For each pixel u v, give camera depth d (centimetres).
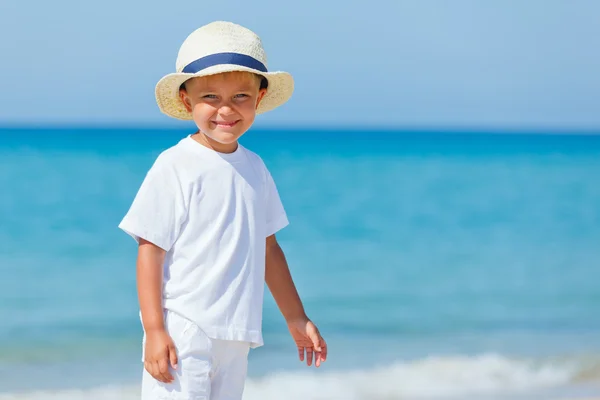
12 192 2289
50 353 904
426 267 1537
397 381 795
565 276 1456
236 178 347
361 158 3891
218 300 334
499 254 1683
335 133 7212
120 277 1336
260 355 879
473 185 2859
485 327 1062
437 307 1198
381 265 1550
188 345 327
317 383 786
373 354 906
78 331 1009
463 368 845
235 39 340
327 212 2230
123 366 855
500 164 3675
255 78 346
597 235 1939
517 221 2134
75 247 1571
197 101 340
